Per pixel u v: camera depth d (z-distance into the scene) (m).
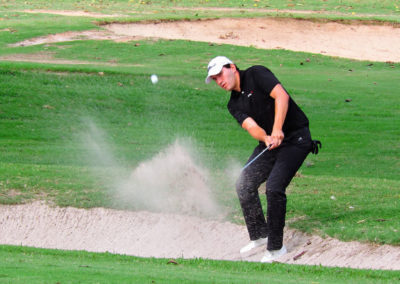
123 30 104.56
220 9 126.56
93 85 71.25
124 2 134.25
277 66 89.88
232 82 25.86
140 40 98.06
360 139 59.34
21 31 97.88
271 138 25.12
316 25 112.06
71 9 122.19
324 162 51.84
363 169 49.66
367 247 27.41
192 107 68.00
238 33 106.75
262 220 28.69
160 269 22.95
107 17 110.56
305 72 87.06
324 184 38.28
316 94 74.12
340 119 66.00
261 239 28.94
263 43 103.62
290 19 112.81
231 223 31.95
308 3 133.88
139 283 19.03
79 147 54.03
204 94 71.31
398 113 68.38
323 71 88.56
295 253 27.92
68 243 31.55
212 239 30.97
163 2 134.50
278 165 26.38
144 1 135.12
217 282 19.98
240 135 60.66
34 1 132.50
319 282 21.20
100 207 33.69
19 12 115.19
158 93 70.69
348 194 35.50
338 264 26.61
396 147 56.81
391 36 110.50
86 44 93.31
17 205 33.84
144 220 32.72
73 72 74.19
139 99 68.69
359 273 23.52
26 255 25.16
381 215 31.23
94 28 103.12
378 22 114.12
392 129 62.78
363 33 110.88
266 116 25.98
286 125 26.23
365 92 76.56
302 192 36.03
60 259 24.48
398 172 48.72
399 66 95.19
